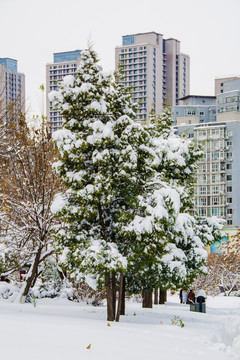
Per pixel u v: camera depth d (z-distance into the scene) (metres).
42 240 23.34
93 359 8.38
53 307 21.67
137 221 16.61
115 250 16.55
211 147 126.81
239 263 45.03
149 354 9.50
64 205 17.28
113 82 18.14
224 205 125.25
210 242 25.00
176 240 22.25
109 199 16.77
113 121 17.50
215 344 12.01
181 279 21.39
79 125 17.20
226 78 191.75
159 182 17.56
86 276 18.44
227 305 33.78
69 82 17.59
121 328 13.80
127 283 22.17
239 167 125.62
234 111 137.88
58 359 8.08
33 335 10.12
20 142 24.31
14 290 24.75
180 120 140.25
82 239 17.52
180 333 14.40
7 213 24.61
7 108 25.02
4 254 23.94
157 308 26.67
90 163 17.36
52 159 24.36
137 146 17.41
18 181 24.61
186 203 20.61
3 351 8.30
